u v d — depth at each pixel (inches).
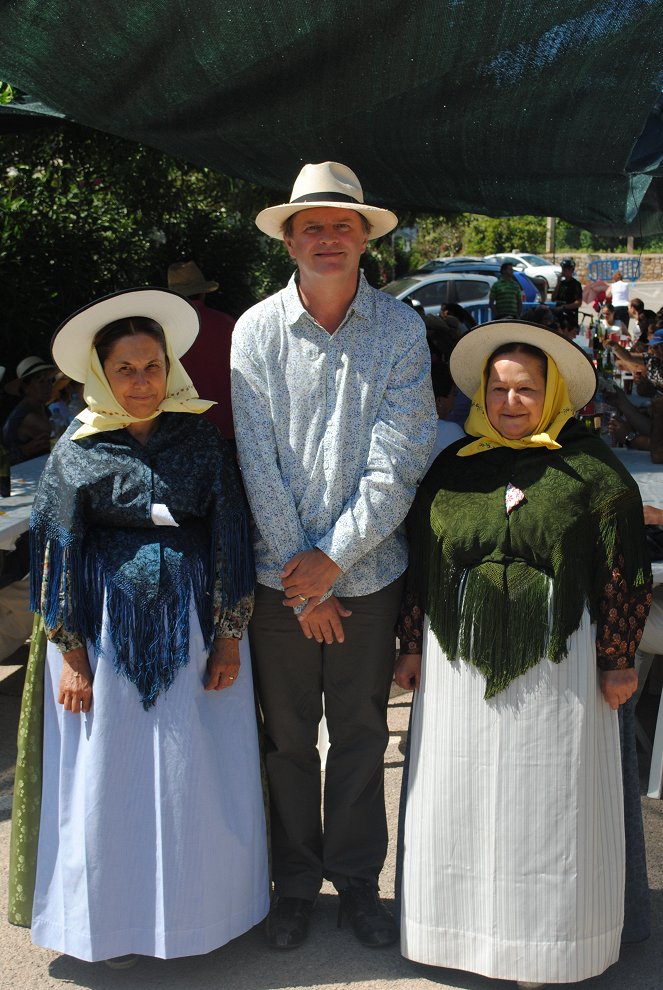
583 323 729.0
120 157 418.0
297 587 104.9
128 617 100.5
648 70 146.3
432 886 103.0
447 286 674.8
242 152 182.7
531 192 212.2
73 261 403.5
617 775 103.7
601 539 99.4
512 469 102.4
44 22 135.6
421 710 104.7
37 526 102.7
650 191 257.8
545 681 98.1
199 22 134.3
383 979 106.2
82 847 101.8
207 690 104.4
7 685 187.2
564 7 129.5
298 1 128.4
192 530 104.0
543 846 99.0
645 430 210.7
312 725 114.7
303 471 106.9
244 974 107.2
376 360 107.3
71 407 221.0
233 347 109.3
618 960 109.6
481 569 99.9
